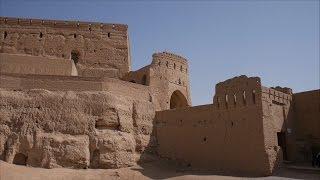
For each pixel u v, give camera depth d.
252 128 30.84
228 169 31.98
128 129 36.41
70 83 36.59
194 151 35.31
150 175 32.31
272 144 30.56
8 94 34.31
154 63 45.62
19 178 27.44
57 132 33.56
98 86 37.06
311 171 28.53
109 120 35.09
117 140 34.34
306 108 35.69
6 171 28.36
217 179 28.34
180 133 37.03
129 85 39.50
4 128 32.62
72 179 29.22
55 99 34.91
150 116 39.47
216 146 33.53
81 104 35.16
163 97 45.19
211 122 34.56
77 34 50.81
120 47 51.47
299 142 34.84
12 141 32.12
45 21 50.62
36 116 33.75
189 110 36.88
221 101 34.09
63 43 50.06
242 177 29.03
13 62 40.59
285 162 31.81
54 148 32.28
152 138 38.66
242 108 32.06
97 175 30.69
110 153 33.59
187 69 50.91
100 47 50.81
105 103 35.53
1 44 48.59
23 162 32.22
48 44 49.72
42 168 31.09
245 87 32.22
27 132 32.72
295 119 36.03
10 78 35.41
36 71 41.12
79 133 33.88
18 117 33.47
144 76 45.81
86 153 32.81
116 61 50.62
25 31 49.75
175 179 29.94
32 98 34.62
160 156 37.97
